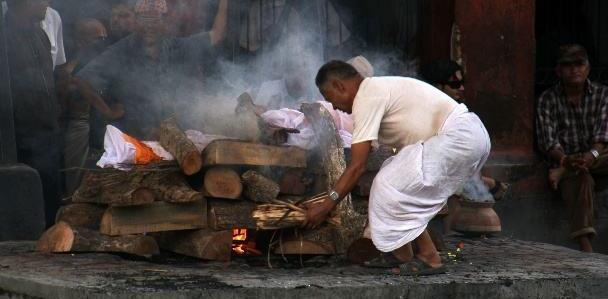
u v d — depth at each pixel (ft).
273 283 24.64
